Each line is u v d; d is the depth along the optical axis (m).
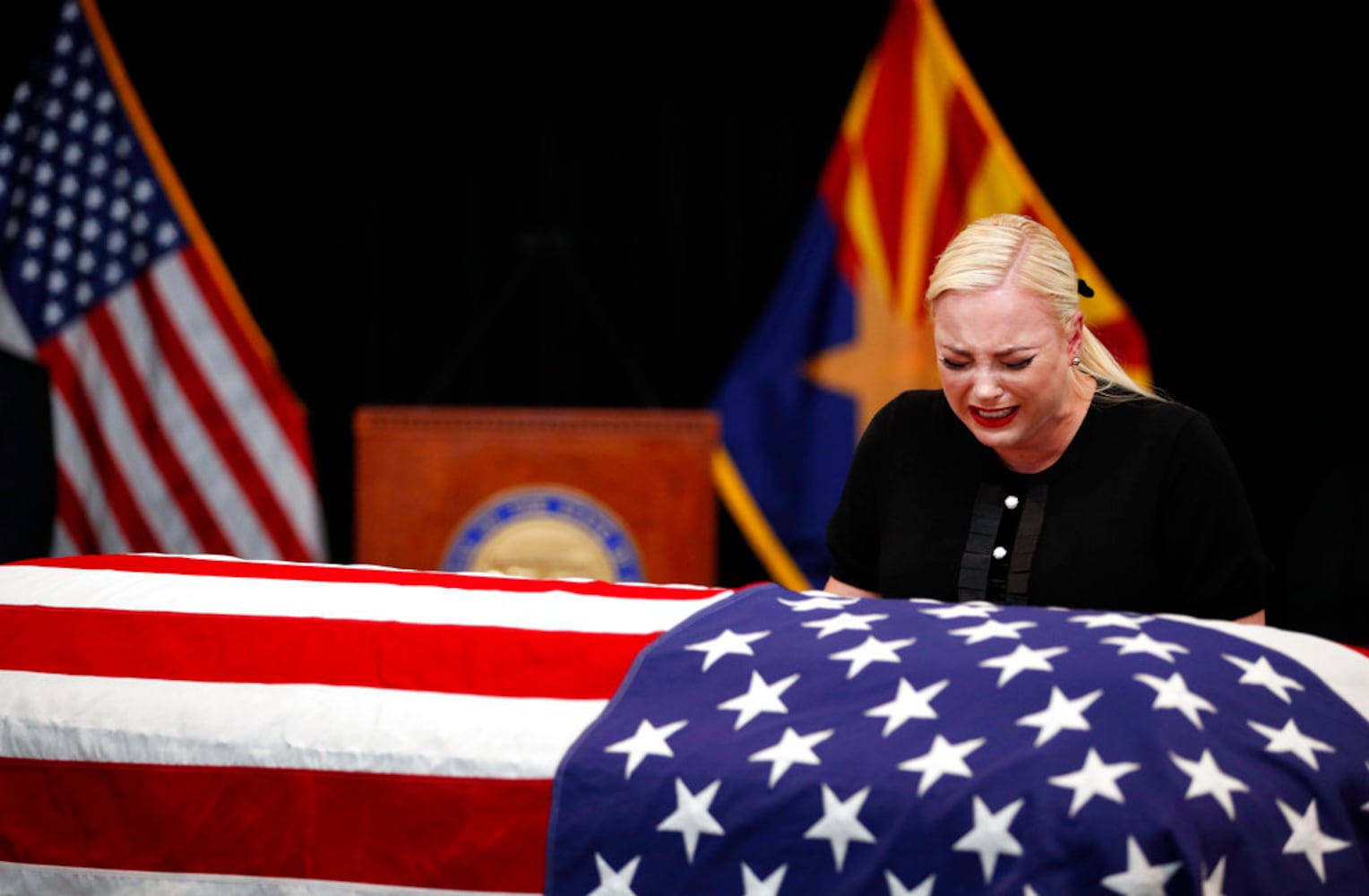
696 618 4.91
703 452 11.05
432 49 15.48
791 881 4.05
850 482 5.90
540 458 11.14
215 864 4.61
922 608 4.83
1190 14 14.67
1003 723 4.12
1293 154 14.65
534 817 4.36
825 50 15.04
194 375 13.63
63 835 4.75
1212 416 14.88
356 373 15.69
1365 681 4.53
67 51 14.03
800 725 4.29
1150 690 4.13
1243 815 3.92
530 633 4.90
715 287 15.24
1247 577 5.14
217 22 15.58
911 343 12.95
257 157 15.62
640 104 15.28
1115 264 14.90
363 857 4.50
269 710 4.71
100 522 13.52
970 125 12.94
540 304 15.48
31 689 4.91
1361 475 12.15
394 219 15.61
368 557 11.25
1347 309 14.66
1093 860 3.78
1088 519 5.24
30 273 13.62
